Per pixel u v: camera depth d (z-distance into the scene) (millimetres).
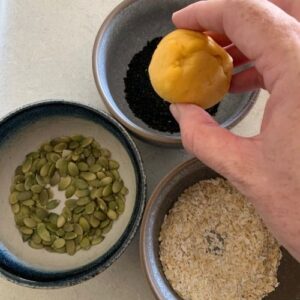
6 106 298
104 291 278
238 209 278
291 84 179
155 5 301
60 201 283
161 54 222
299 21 208
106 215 278
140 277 279
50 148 288
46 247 274
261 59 189
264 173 189
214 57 220
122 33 303
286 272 275
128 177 281
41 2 313
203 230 277
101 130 286
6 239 273
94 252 271
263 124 195
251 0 188
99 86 269
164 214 276
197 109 210
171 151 295
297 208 183
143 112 297
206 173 278
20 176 285
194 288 268
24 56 305
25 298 277
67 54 306
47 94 301
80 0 313
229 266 273
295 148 177
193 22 222
